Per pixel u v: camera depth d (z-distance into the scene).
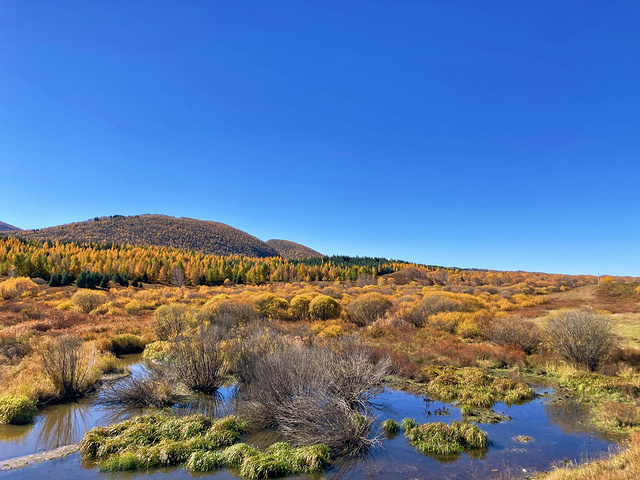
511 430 8.88
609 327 14.45
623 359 14.02
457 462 7.30
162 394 10.91
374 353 15.02
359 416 8.83
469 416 9.84
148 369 14.61
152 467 7.22
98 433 8.27
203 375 11.91
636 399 10.36
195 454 7.34
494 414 9.95
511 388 11.92
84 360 12.80
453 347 17.59
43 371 12.05
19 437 8.64
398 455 7.65
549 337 16.86
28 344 16.20
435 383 12.50
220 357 12.57
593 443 8.02
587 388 11.69
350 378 10.53
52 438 8.59
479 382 12.47
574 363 14.27
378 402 11.15
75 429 9.12
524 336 17.62
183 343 13.27
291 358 10.34
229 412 10.28
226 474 6.94
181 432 8.45
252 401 9.78
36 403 10.40
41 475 6.88
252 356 12.48
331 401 8.69
